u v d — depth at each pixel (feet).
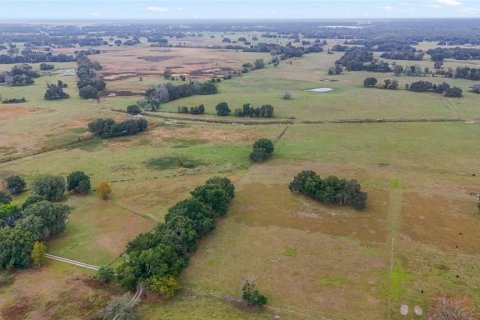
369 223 263.08
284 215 273.54
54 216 246.88
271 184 320.29
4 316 187.52
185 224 233.96
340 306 192.54
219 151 394.32
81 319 186.09
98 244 243.81
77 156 385.50
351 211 278.05
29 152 392.88
